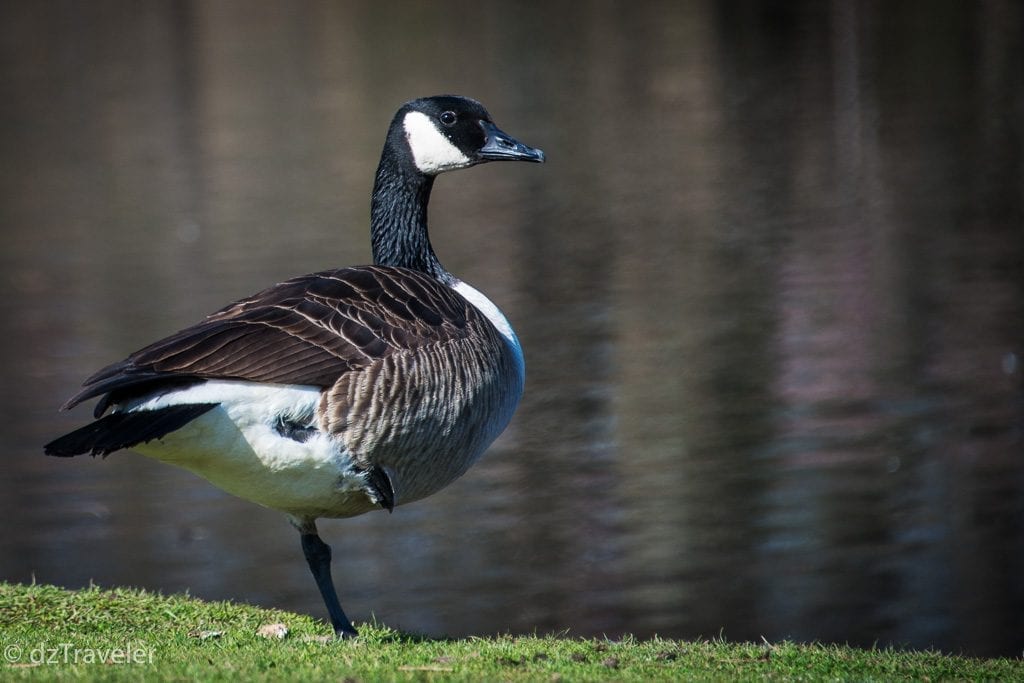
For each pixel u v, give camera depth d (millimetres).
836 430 17984
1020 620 13102
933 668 6637
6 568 14500
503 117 41688
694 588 13914
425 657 6355
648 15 57812
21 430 18750
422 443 6715
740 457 17203
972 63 44969
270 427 6281
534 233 29828
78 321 23766
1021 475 16344
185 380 6121
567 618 13336
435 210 32812
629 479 16719
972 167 33344
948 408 18594
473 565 14594
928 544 14664
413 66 48906
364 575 14500
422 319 6844
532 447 17797
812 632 12906
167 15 60656
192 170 36656
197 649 6574
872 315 22766
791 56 48281
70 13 61906
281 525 16047
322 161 36625
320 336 6414
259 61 50938
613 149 37812
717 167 35125
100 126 42312
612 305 24047
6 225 31719
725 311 23359
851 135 37406
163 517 16203
